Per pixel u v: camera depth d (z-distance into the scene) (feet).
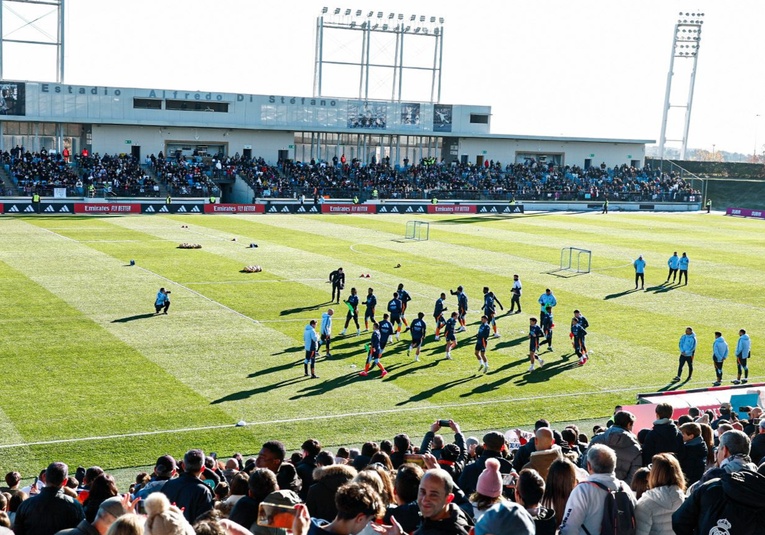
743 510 25.64
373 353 97.76
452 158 370.12
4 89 297.12
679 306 141.08
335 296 138.21
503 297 144.36
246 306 130.93
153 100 318.24
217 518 24.77
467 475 40.29
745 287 159.22
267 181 315.17
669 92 452.76
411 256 186.91
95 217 253.85
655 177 386.52
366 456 45.06
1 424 78.18
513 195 328.70
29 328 113.09
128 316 121.80
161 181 300.20
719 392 78.33
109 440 75.41
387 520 28.48
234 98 328.49
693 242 228.63
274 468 36.65
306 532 23.16
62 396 86.48
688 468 41.57
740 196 412.77
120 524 21.21
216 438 76.89
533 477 27.63
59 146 313.12
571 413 87.15
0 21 307.78
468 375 99.30
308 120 339.98
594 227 264.31
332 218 272.72
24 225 225.35
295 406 86.12
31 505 31.68
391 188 319.68
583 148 387.14
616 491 28.43
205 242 200.85
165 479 42.39
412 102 353.10
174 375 94.84
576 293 149.38
